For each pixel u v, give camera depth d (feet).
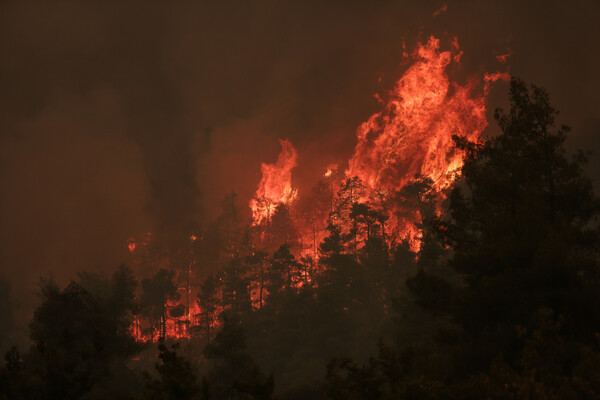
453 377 58.75
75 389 59.06
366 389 41.73
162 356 46.96
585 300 52.60
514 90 72.33
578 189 63.67
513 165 65.87
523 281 55.67
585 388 35.55
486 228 68.59
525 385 35.94
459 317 61.87
